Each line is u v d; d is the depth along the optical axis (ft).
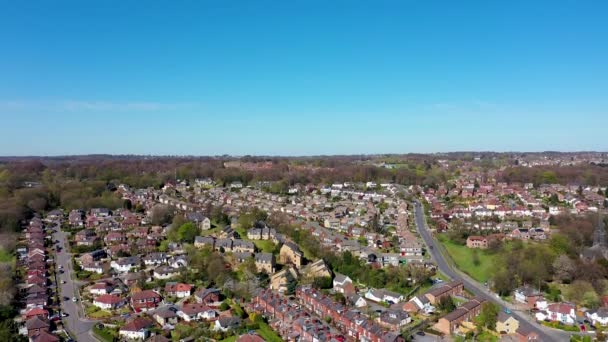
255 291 553.64
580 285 532.32
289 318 476.54
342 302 525.75
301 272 619.67
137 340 428.56
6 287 520.01
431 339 439.63
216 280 583.17
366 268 625.41
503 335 447.42
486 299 544.62
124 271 646.33
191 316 477.36
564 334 448.65
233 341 425.69
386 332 426.51
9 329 431.84
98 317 484.33
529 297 525.75
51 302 522.47
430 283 600.39
